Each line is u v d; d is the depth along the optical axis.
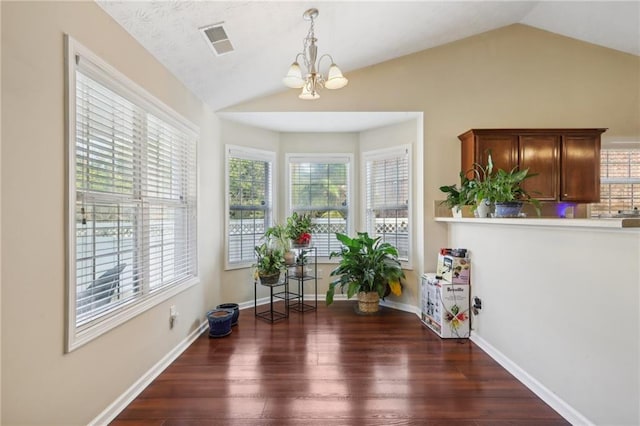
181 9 1.82
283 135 4.12
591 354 1.55
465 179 2.89
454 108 3.36
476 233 2.68
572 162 3.12
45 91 1.31
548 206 3.38
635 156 3.53
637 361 1.33
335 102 3.34
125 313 1.83
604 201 3.51
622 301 1.40
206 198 3.11
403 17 2.64
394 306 3.74
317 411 1.77
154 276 2.23
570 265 1.68
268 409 1.79
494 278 2.40
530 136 3.11
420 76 3.36
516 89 3.36
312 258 4.13
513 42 3.37
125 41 1.83
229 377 2.14
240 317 3.40
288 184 4.12
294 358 2.42
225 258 3.50
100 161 1.68
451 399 1.88
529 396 1.91
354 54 3.03
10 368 1.18
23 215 1.23
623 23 3.01
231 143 3.59
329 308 3.73
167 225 2.43
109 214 1.78
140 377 1.99
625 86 3.39
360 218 4.14
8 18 1.16
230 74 2.69
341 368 2.26
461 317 2.78
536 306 1.94
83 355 1.53
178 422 1.69
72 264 1.44
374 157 3.96
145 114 2.10
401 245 3.74
